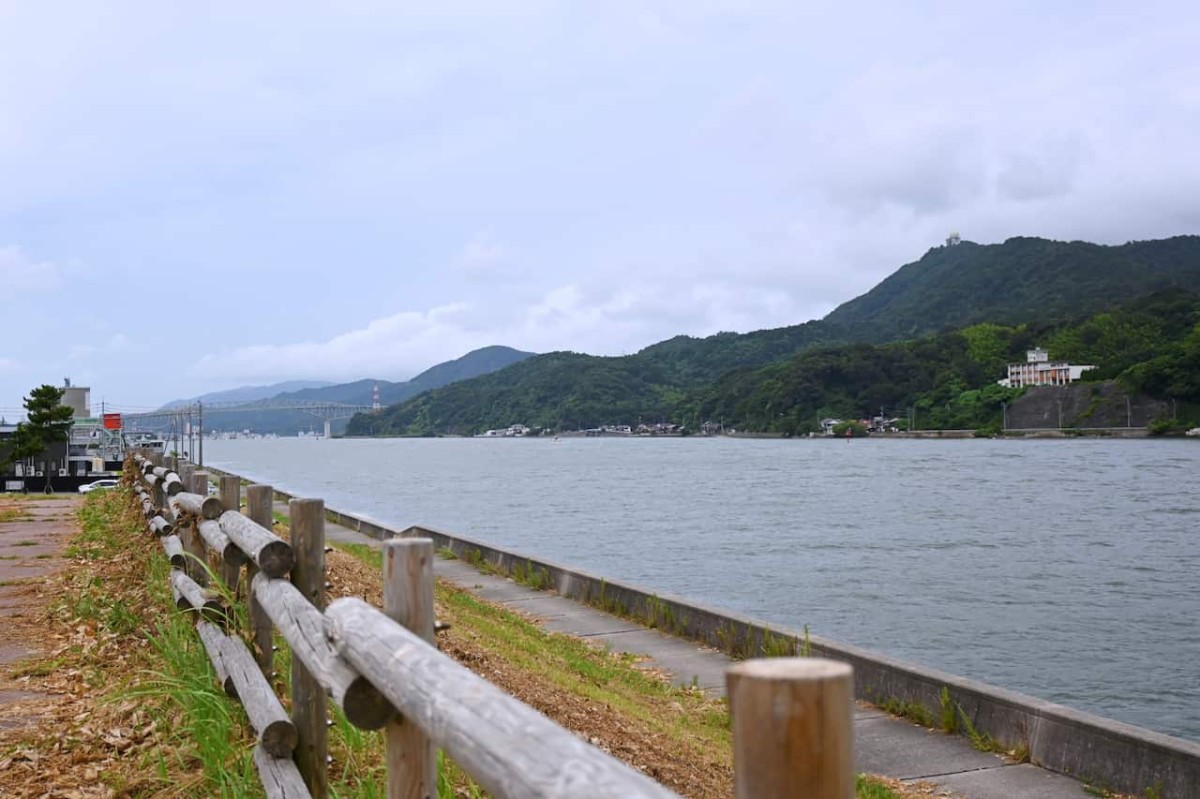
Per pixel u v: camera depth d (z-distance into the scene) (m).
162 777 4.30
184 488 8.99
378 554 18.77
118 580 9.07
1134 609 23.73
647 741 7.25
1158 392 177.75
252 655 5.32
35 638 7.33
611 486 76.62
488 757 1.72
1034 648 19.31
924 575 29.12
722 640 11.71
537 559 17.03
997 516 49.62
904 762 7.86
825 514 50.97
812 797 1.12
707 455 147.25
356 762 4.47
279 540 4.28
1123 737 7.21
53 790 4.36
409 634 2.54
